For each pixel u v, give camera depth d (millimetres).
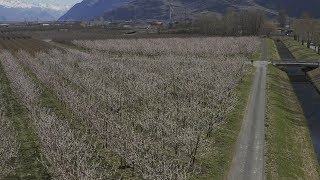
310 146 63156
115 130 49844
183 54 143625
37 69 99938
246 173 47312
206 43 170000
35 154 50406
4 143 45062
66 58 122938
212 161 49781
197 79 84000
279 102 85125
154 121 55062
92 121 54250
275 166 50312
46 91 85812
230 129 62531
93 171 38906
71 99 64625
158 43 173625
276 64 133500
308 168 54188
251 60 135125
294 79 123375
